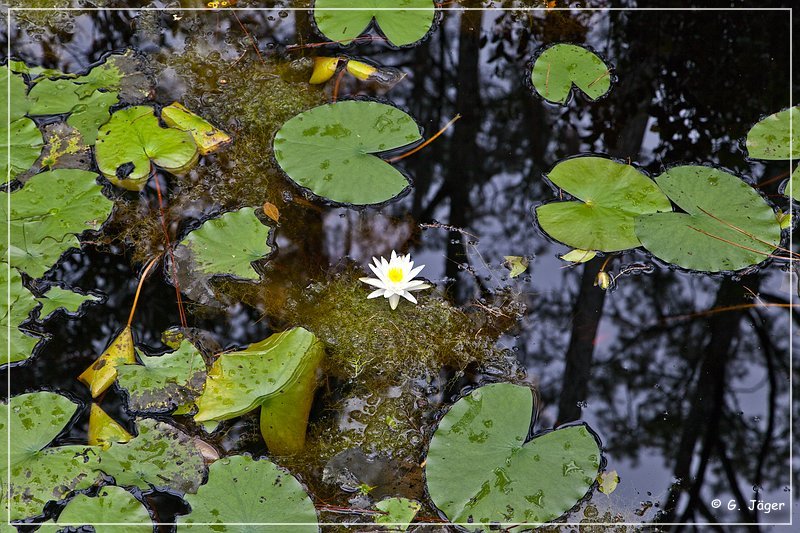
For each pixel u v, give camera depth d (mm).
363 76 2277
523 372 1667
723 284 1836
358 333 1709
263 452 1505
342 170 1950
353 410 1589
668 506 1472
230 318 1729
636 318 1792
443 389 1626
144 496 1401
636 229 1847
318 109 2086
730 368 1707
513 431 1470
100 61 2248
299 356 1544
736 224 1864
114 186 1935
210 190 1965
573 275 1844
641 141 2178
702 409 1631
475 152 2139
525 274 1848
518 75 2371
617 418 1598
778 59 2432
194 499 1369
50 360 1645
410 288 1744
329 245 1890
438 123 2209
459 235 1935
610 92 2330
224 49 2354
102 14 2428
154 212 1913
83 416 1540
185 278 1763
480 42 2459
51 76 2162
